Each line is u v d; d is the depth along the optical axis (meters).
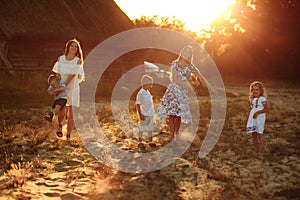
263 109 6.83
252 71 49.00
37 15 25.02
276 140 8.03
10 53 24.42
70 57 7.55
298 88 29.78
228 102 16.22
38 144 7.11
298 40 46.06
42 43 24.94
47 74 21.83
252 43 48.62
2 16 23.78
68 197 4.47
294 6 46.03
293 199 4.57
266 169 5.86
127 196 4.54
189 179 5.33
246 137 8.41
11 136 7.64
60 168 5.67
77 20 27.06
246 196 4.64
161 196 4.62
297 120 11.03
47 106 12.78
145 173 5.55
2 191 4.55
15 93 15.67
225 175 5.42
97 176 5.29
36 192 4.58
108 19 29.61
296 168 5.89
